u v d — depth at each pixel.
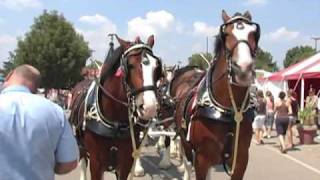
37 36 54.59
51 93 49.88
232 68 5.68
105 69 6.39
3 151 3.44
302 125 18.34
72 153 3.69
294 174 11.96
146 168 11.59
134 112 6.03
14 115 3.48
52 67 54.31
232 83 5.85
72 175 10.64
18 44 55.28
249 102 6.24
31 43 54.34
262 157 14.81
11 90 3.59
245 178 11.35
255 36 5.79
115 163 6.49
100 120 6.29
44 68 54.12
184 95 7.81
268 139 20.03
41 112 3.55
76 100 7.61
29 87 3.65
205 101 6.31
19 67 3.70
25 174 3.47
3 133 3.44
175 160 12.66
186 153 7.46
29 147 3.48
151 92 5.75
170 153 12.18
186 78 9.28
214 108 6.21
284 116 15.87
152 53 5.98
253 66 5.67
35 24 56.22
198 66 9.62
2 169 3.44
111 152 6.40
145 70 5.79
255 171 12.31
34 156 3.49
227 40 5.80
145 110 5.68
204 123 6.32
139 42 6.08
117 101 6.24
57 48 54.19
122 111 6.29
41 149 3.52
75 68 55.50
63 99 29.73
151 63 5.85
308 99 21.61
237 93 6.02
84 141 6.66
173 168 11.59
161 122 10.20
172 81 9.69
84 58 55.91
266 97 21.12
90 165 6.47
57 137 3.62
